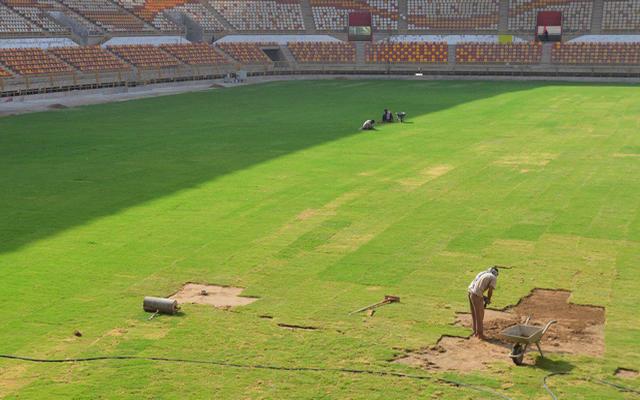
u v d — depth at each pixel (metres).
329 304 19.36
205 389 14.94
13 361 16.19
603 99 65.81
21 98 66.94
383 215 27.56
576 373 15.55
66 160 38.25
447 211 28.05
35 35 79.69
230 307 19.25
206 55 92.12
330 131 47.78
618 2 97.62
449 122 51.75
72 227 26.17
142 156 39.25
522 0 100.31
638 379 15.30
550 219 26.84
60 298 19.77
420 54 97.50
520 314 18.78
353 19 103.56
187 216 27.55
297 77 95.19
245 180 33.41
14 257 22.97
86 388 15.00
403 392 14.75
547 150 40.41
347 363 16.06
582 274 21.36
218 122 52.62
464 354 16.55
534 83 84.00
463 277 21.20
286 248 23.83
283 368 15.82
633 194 30.34
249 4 104.12
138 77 80.00
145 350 16.73
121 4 94.38
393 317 18.50
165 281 21.06
